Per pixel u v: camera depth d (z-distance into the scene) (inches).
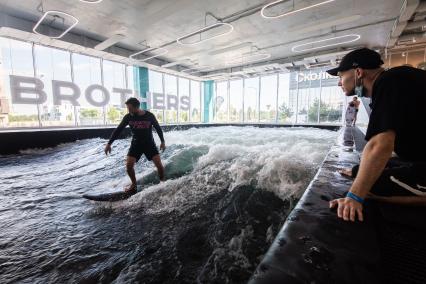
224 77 538.9
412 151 35.8
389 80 33.2
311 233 29.3
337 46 351.9
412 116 32.6
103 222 83.4
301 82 488.7
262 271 22.5
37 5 224.2
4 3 221.3
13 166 171.3
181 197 99.1
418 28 292.5
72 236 74.6
